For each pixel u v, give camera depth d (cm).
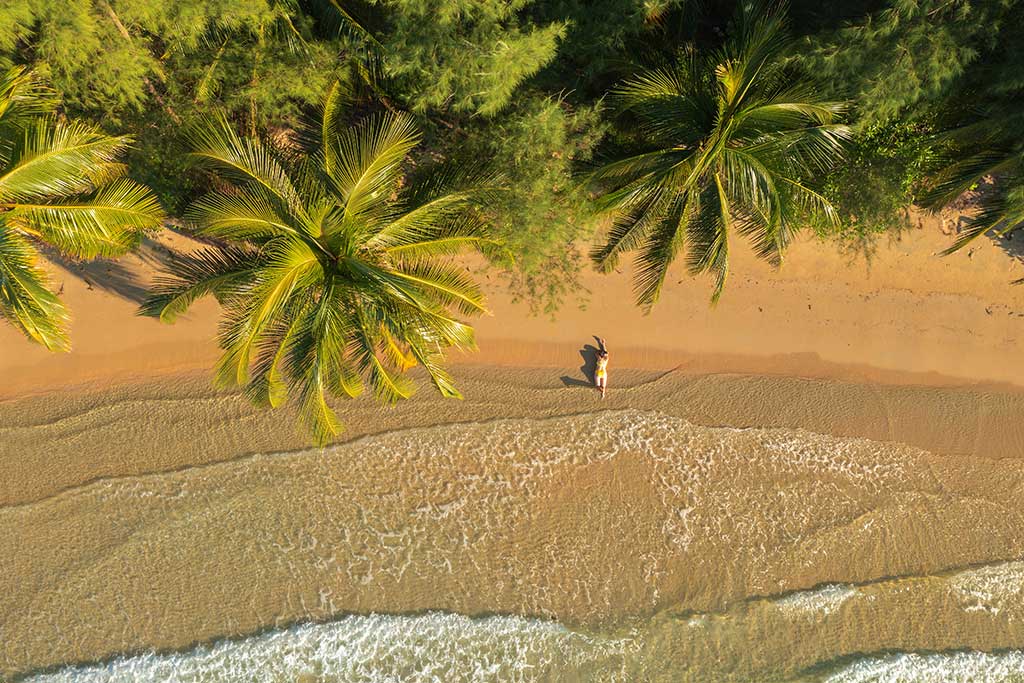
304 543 1466
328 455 1511
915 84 1183
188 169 1313
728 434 1581
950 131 1338
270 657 1403
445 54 1154
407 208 1219
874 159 1405
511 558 1493
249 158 1098
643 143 1375
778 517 1541
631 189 1323
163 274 1498
